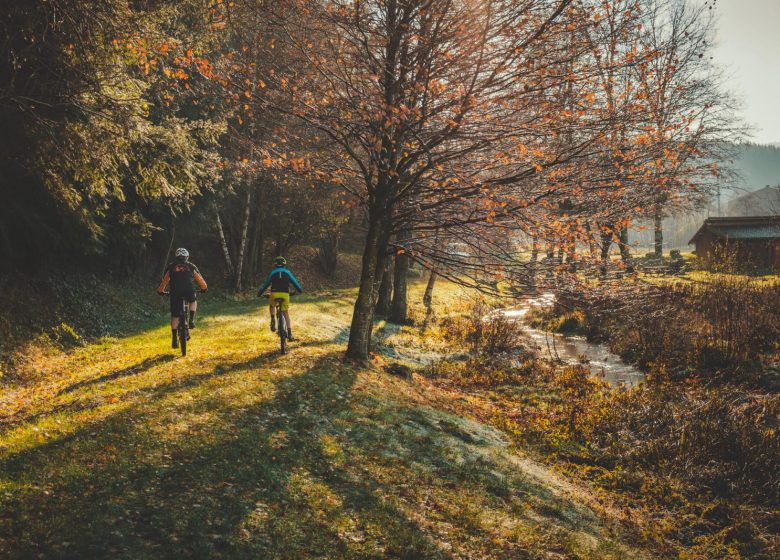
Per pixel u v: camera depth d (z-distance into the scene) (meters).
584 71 9.50
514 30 9.09
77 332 14.71
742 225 50.00
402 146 12.08
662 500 8.60
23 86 10.17
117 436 6.30
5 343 11.65
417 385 12.81
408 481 6.95
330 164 12.56
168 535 4.66
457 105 9.80
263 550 4.76
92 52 10.01
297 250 44.62
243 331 16.34
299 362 11.21
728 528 7.66
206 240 35.09
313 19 10.20
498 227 10.76
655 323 18.75
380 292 27.06
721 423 10.72
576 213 10.88
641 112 9.83
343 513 5.73
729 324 17.69
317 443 7.37
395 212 12.72
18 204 13.97
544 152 10.27
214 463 6.10
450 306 33.03
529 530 6.42
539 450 10.26
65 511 4.66
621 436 11.03
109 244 20.41
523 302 11.61
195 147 13.03
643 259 11.99
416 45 10.15
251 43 11.07
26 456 5.50
